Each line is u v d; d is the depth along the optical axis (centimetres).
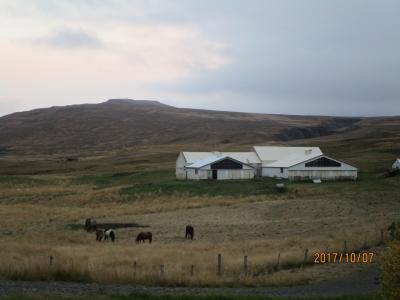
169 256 3284
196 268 2872
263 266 2967
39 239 4375
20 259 2878
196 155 10231
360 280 2777
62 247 3803
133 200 7906
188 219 5938
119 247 3838
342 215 5825
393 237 2416
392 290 1694
